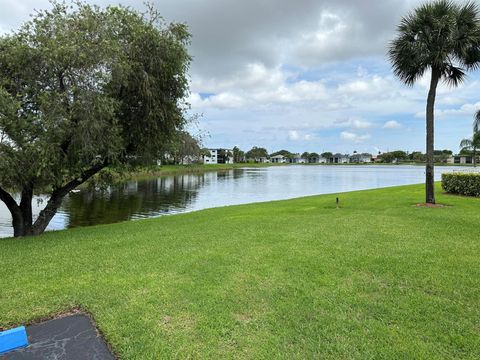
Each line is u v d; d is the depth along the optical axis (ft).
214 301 13.20
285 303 13.01
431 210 35.68
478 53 38.11
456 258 18.26
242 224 29.71
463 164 322.96
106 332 11.00
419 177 167.22
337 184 123.03
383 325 11.41
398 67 40.86
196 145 143.23
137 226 31.35
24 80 29.86
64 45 28.63
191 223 31.81
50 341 10.61
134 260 18.80
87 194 84.02
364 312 12.31
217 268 17.03
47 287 14.78
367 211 36.35
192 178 170.81
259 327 11.29
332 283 14.96
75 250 21.45
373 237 23.31
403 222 28.84
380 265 17.16
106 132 31.53
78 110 29.09
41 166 28.12
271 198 81.10
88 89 29.71
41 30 30.55
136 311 12.42
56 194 35.81
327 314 12.16
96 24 31.63
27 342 10.48
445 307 12.61
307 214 35.42
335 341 10.46
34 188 34.32
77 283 15.24
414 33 38.75
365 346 10.18
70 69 29.68
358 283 14.94
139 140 36.86
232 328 11.24
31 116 28.32
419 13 37.99
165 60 35.78
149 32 34.45
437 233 24.39
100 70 30.30
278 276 15.83
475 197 47.70
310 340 10.52
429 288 14.35
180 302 13.14
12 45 29.50
